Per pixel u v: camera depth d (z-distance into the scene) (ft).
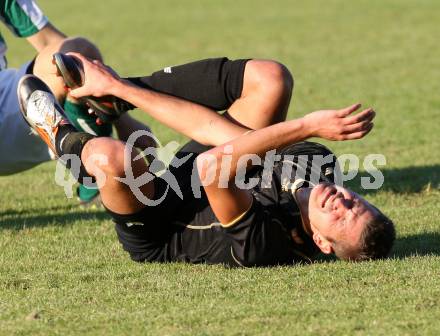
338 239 61.16
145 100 65.67
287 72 67.56
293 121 58.54
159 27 242.37
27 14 83.25
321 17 253.65
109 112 68.39
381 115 130.41
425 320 50.21
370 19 246.06
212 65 67.77
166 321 50.96
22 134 79.66
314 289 56.34
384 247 61.82
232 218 60.59
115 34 229.86
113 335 49.16
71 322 51.26
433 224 73.82
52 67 76.18
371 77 163.43
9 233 74.79
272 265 62.54
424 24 232.73
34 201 88.33
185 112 65.31
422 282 56.90
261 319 50.85
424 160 102.22
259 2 295.89
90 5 300.20
